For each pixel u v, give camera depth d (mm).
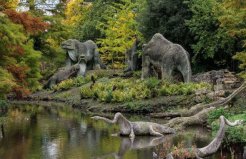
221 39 26797
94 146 14945
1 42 17531
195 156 12406
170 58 26906
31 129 18844
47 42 37656
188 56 26719
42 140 16156
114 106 24859
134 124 17047
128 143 15445
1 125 20188
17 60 21172
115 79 33812
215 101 20922
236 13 22172
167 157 12367
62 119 22047
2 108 26078
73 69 38438
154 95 24453
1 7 19734
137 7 40625
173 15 30500
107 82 32125
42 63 43938
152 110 23297
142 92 24766
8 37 17344
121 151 14070
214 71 25609
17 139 16469
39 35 36281
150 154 13570
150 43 28797
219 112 18047
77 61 40688
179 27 29953
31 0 37625
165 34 30891
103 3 47250
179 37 30609
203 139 15688
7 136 17188
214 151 12984
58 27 37719
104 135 17141
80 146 14961
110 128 18891
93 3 48344
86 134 17344
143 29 32188
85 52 40719
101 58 44031
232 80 23859
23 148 14727
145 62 29203
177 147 13359
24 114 24484
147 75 29188
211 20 26766
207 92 22406
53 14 40250
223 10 25891
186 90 23500
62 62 40219
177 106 22828
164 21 30875
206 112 19062
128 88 27031
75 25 49219
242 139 13539
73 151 14148
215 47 26766
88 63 41375
